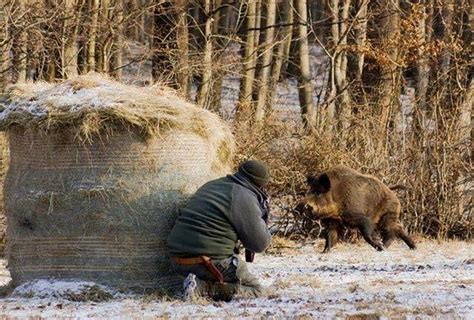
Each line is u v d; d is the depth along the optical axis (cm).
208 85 3753
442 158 3316
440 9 4278
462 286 1845
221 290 1684
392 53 3875
